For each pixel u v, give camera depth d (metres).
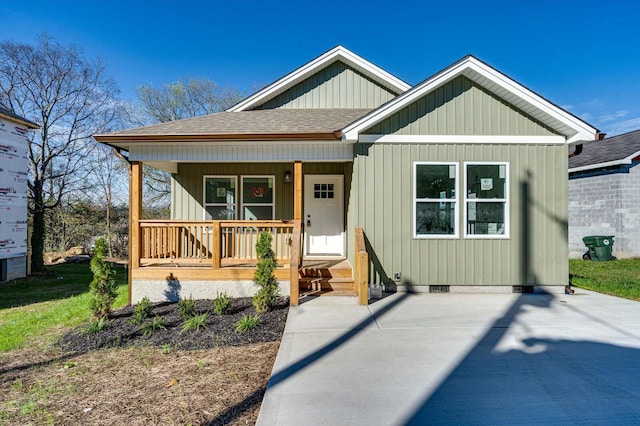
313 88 10.02
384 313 5.82
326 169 9.64
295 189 7.36
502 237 7.31
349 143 7.43
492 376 3.59
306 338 4.70
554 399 3.15
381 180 7.31
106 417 3.04
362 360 4.00
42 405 3.29
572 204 14.46
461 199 7.33
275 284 6.27
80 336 5.18
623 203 12.60
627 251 12.63
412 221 7.31
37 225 12.96
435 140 7.32
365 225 7.30
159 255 7.32
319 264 8.09
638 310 5.98
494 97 7.37
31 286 10.63
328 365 3.88
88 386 3.66
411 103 7.33
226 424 2.88
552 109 6.98
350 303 6.43
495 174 7.37
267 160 7.44
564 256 7.34
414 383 3.45
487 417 2.88
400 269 7.30
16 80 14.04
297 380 3.53
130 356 4.44
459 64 6.93
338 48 9.67
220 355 4.38
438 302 6.53
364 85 10.02
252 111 9.64
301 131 6.99
